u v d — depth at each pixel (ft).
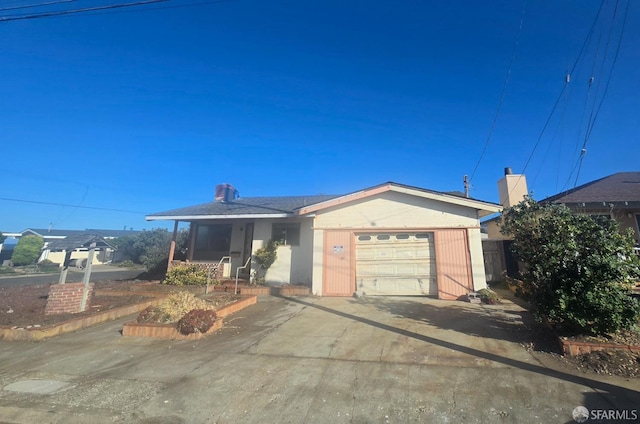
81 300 26.32
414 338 19.89
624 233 18.24
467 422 10.74
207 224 49.39
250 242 47.52
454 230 35.14
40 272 88.33
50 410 11.98
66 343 19.95
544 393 12.55
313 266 36.65
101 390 13.50
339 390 13.16
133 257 115.96
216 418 11.32
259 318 25.88
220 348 18.72
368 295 35.47
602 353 15.51
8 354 18.11
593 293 16.63
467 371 14.78
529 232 20.42
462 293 33.37
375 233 36.65
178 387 13.69
